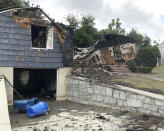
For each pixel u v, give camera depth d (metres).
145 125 6.23
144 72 17.47
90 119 7.42
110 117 7.57
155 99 7.23
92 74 12.84
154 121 6.62
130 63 19.22
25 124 6.95
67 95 12.30
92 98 10.25
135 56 21.53
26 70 16.50
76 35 26.22
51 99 12.62
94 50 20.34
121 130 5.95
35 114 7.90
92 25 28.92
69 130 6.16
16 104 8.83
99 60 20.41
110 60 20.88
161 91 8.51
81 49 22.28
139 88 9.10
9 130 4.38
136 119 7.03
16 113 8.83
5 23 10.43
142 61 20.80
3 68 10.22
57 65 12.12
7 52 10.39
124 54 21.47
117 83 10.12
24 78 16.52
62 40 12.57
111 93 9.13
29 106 8.73
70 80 11.98
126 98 8.42
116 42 21.50
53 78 13.84
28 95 13.93
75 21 27.59
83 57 19.58
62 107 10.03
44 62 11.64
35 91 15.72
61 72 12.30
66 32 12.78
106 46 21.08
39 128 6.44
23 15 17.03
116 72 15.23
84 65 16.30
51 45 12.14
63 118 7.74
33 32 12.80
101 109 9.19
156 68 23.88
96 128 6.26
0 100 6.12
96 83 9.98
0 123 4.69
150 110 7.44
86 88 10.63
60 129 6.28
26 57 11.02
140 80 11.25
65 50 12.62
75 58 19.53
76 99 11.44
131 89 8.72
